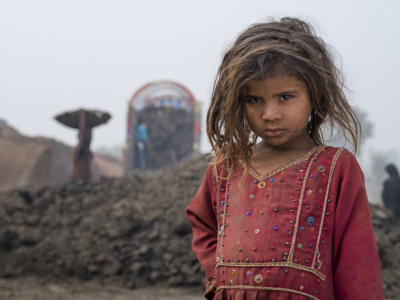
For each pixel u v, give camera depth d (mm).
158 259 6543
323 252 1050
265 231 1067
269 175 1130
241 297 1048
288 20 1181
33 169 19016
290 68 1040
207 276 1195
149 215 7383
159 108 28719
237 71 1056
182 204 7484
